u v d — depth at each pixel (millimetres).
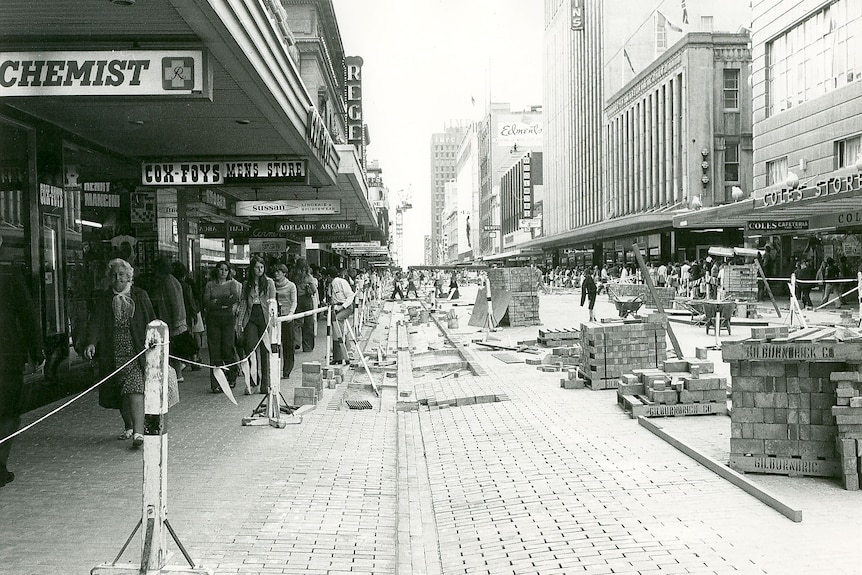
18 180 9789
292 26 36562
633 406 8320
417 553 4652
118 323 7059
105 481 5918
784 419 5875
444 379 12492
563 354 13672
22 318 5906
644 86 60656
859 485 5504
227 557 4422
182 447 7195
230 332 10375
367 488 5910
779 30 34125
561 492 5637
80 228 11500
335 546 4641
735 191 31391
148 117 10016
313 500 5562
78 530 4797
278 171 13250
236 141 11828
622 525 4824
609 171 71875
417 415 9445
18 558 4309
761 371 5910
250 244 25016
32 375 9375
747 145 51469
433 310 34156
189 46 6887
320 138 13234
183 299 10828
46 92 6871
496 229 141125
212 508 5336
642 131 61625
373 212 30062
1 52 6812
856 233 30156
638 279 40812
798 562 4125
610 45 73312
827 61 30781
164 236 14727
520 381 11617
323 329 20656
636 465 6320
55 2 5895
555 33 100250
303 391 9617
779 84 34812
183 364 11305
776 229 32844
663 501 5309
